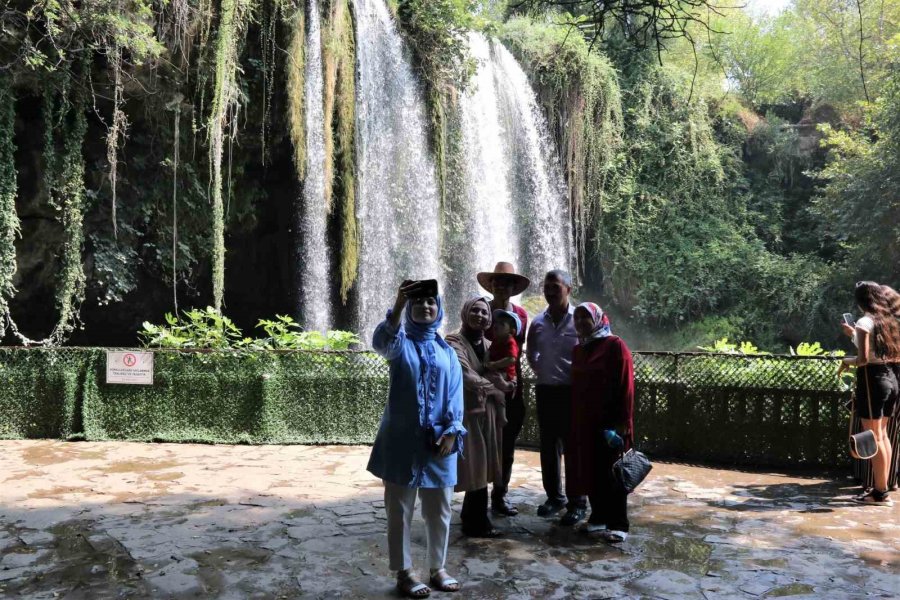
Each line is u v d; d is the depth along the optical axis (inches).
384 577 142.5
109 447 286.0
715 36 911.0
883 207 708.7
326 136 477.7
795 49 995.3
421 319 135.4
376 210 549.3
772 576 143.3
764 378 259.3
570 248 783.1
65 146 399.2
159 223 475.5
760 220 897.5
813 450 253.3
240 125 477.7
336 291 542.0
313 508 195.2
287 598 131.1
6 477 230.4
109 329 497.7
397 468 130.1
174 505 197.0
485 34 633.0
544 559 154.1
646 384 274.7
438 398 133.0
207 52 434.6
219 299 436.8
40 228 425.1
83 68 395.5
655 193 836.0
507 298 188.9
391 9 548.1
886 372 205.0
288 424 299.6
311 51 480.7
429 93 572.1
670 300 815.1
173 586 136.0
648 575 143.8
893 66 726.5
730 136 911.7
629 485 162.6
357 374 300.7
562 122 767.7
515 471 250.1
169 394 299.9
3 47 362.3
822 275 810.2
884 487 204.2
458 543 165.6
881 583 139.6
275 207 532.1
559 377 187.5
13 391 302.5
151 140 454.6
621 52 800.9
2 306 373.7
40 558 151.7
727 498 211.9
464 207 644.7
